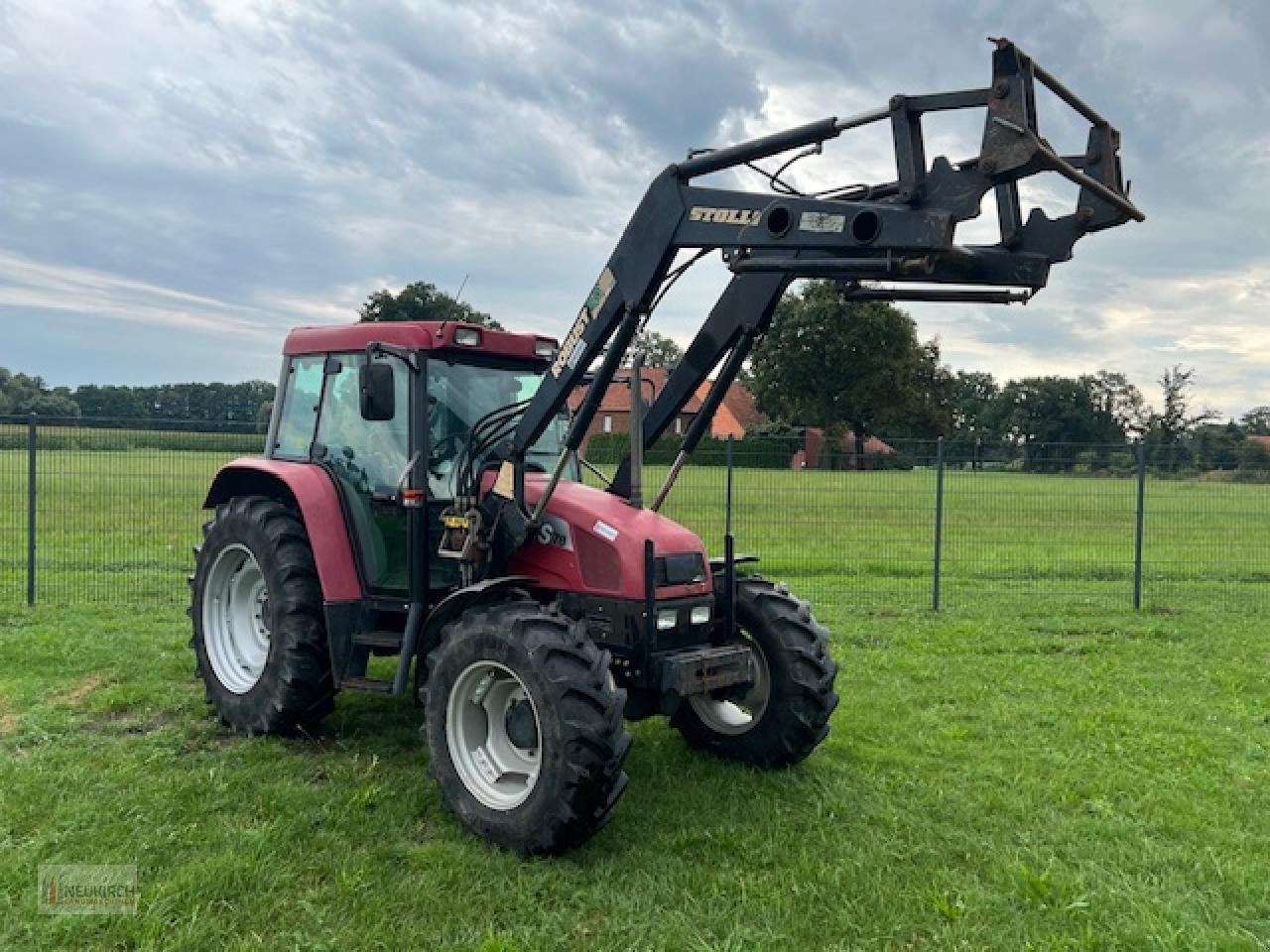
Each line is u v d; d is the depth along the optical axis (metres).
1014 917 3.64
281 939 3.32
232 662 5.69
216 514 5.86
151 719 5.68
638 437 4.89
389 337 5.23
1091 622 9.66
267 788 4.52
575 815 3.87
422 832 4.26
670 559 4.63
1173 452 10.92
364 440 5.36
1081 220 3.80
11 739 5.20
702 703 5.44
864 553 13.96
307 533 5.35
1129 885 3.91
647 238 4.40
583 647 4.06
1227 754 5.60
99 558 11.55
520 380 5.54
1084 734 5.91
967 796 4.86
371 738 5.39
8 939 3.26
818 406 52.94
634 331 4.53
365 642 5.12
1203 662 7.89
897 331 52.03
